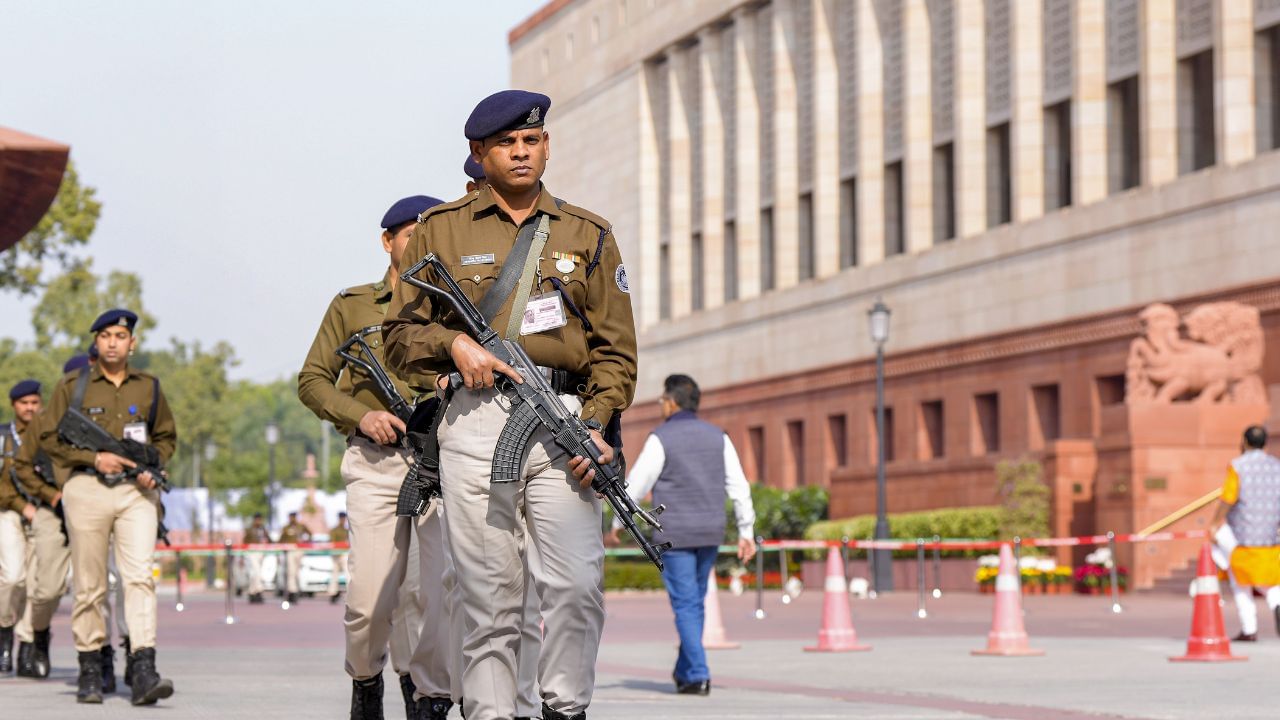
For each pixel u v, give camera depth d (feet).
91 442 38.42
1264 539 62.13
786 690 45.06
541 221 22.45
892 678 48.65
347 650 29.17
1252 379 113.29
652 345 207.31
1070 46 142.41
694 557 44.04
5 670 49.37
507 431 21.63
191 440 356.18
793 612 99.55
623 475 22.07
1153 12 131.44
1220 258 121.39
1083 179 138.10
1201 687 44.27
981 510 126.11
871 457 163.02
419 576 28.89
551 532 21.91
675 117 205.87
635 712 37.81
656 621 88.28
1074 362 134.51
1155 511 111.55
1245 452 62.90
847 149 175.32
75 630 39.14
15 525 48.73
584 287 22.44
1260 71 124.88
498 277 22.16
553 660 22.17
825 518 159.74
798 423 179.01
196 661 55.42
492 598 22.27
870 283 163.63
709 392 193.36
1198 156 132.67
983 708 39.45
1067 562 119.34
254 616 97.40
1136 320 128.06
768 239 191.83
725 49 197.88
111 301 340.18
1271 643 61.67
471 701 22.54
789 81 183.52
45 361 332.80
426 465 22.65
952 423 150.00
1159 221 127.34
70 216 154.40
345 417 28.40
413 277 22.18
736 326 188.65
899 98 167.12
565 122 234.17
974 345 146.92
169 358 470.39
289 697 40.65
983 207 153.28
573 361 22.39
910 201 160.97
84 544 38.63
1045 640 66.03
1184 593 106.73
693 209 204.44
